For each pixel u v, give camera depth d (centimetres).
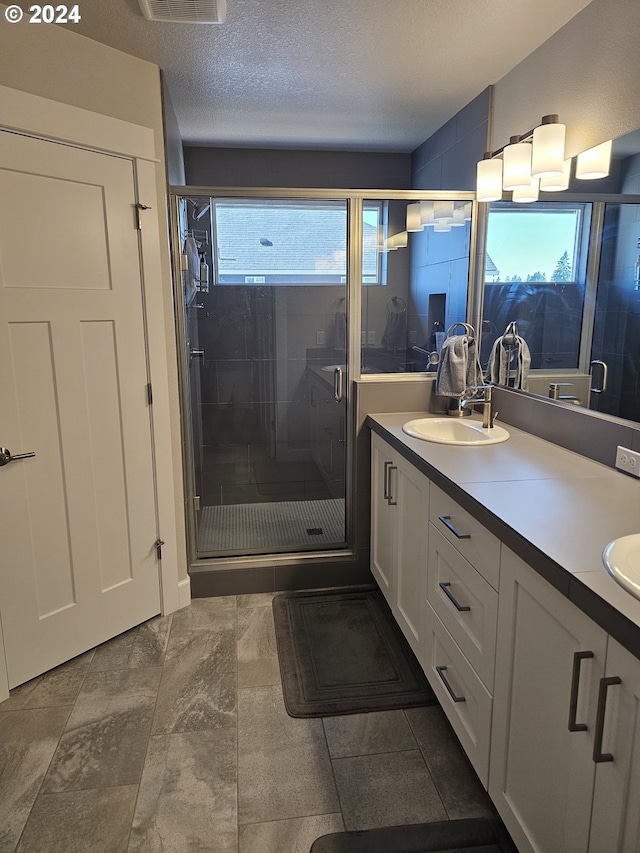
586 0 196
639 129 178
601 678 105
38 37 202
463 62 245
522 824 138
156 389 256
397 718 205
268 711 209
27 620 221
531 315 243
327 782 177
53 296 215
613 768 102
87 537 238
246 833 160
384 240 293
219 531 328
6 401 205
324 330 309
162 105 251
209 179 385
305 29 213
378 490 279
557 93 219
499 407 276
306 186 393
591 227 202
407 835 159
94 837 158
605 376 196
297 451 333
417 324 303
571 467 193
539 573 124
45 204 209
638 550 123
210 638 256
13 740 194
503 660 145
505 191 261
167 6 192
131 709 210
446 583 185
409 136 354
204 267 301
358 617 272
